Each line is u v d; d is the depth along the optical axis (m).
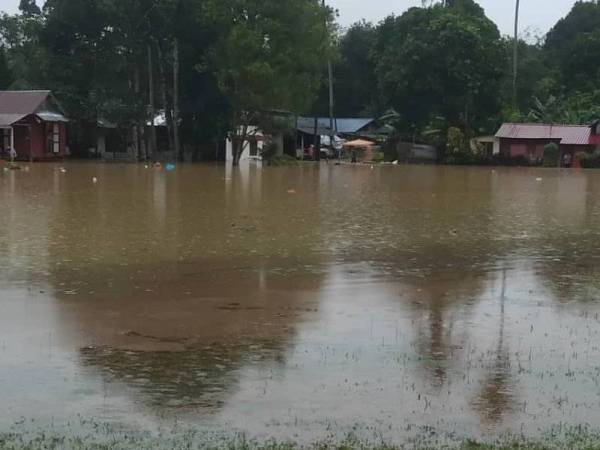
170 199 23.42
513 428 5.38
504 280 11.16
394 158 67.44
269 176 38.38
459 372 6.66
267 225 17.30
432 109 67.50
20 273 11.16
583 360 7.07
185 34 52.06
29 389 6.09
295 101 50.75
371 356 7.12
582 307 9.38
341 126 78.19
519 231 17.02
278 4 48.25
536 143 62.41
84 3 51.22
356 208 21.81
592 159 58.59
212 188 28.61
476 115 68.06
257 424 5.39
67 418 5.47
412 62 65.38
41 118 48.00
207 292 10.05
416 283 10.88
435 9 73.56
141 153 54.94
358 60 89.38
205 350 7.27
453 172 48.38
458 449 4.98
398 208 22.06
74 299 9.49
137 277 11.04
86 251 13.22
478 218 19.59
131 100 52.88
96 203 21.62
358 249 14.02
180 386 6.19
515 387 6.27
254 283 10.72
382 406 5.80
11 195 23.78
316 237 15.51
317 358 7.04
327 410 5.70
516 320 8.65
